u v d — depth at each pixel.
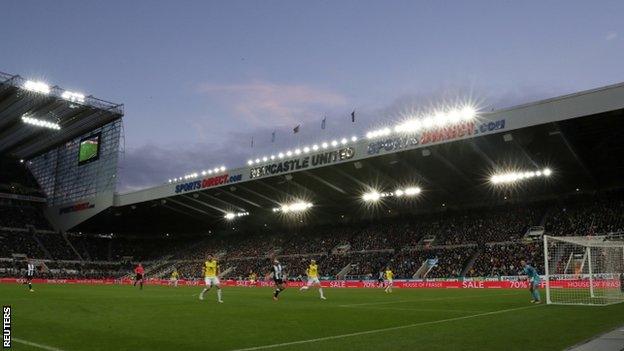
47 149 89.38
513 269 50.12
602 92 35.69
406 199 66.50
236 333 13.43
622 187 56.94
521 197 63.31
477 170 52.62
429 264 57.62
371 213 74.75
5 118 71.00
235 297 30.80
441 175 54.94
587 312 19.22
